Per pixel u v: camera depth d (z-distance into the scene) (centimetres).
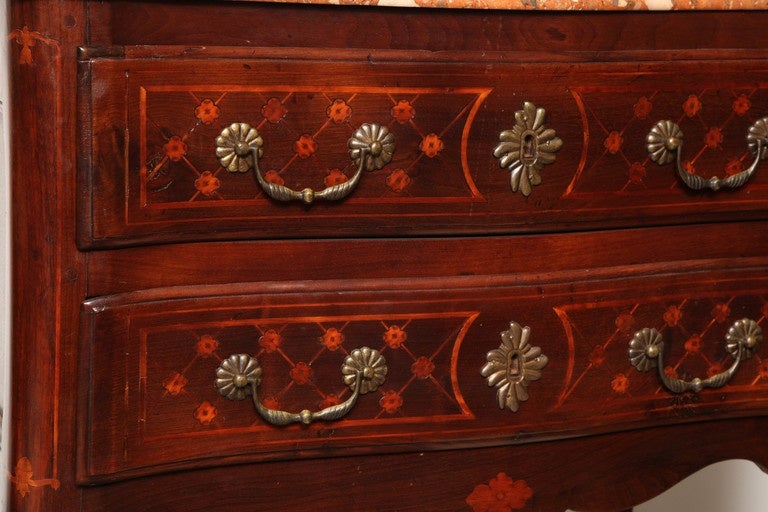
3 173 113
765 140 121
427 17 109
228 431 111
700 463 128
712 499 205
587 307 119
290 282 111
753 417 129
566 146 115
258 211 108
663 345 122
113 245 104
